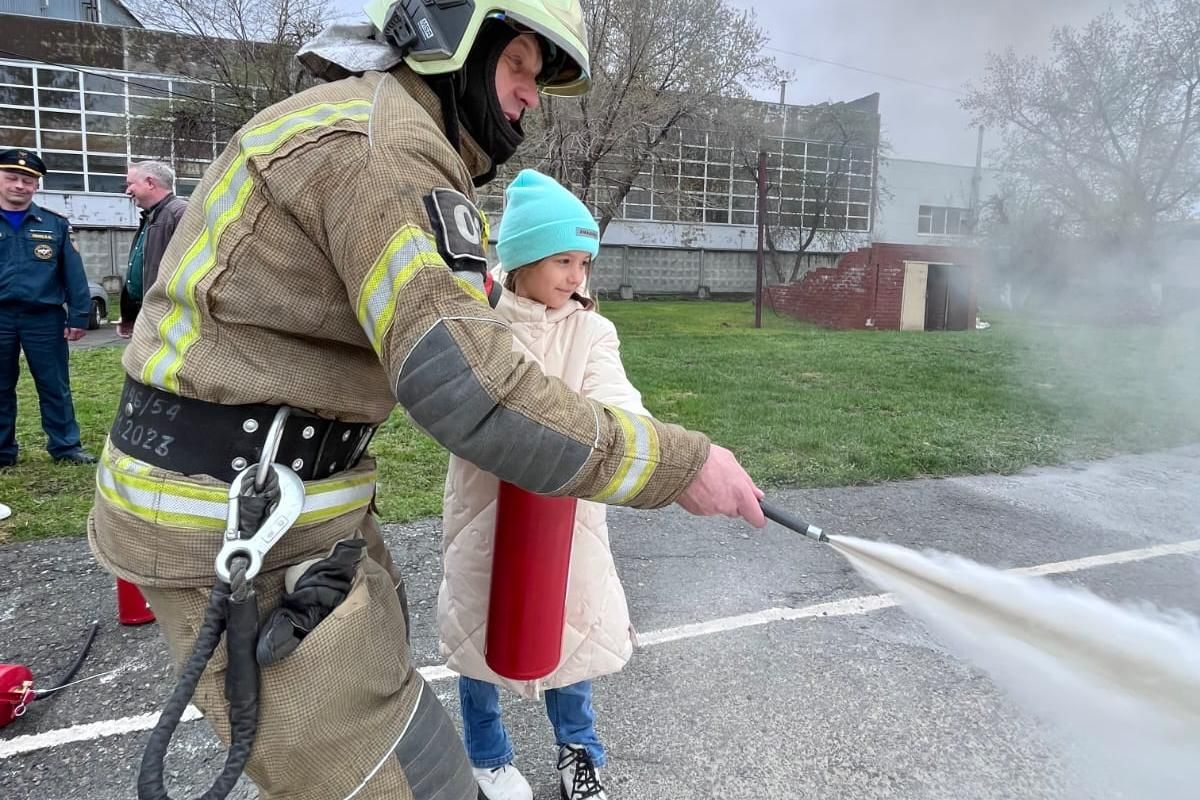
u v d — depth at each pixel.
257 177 1.12
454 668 1.96
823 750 2.31
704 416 7.03
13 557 3.66
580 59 1.35
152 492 1.14
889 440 6.15
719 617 3.14
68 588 3.35
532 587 1.74
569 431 1.09
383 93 1.18
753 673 2.73
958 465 5.52
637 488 1.17
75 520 4.12
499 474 1.10
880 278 18.16
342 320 1.17
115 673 2.70
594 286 31.66
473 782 1.38
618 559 3.72
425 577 3.50
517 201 1.88
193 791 2.14
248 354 1.14
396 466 5.29
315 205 1.10
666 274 32.66
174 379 1.14
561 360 1.91
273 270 1.13
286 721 1.14
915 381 9.27
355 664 1.18
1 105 23.22
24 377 8.58
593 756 2.06
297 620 1.14
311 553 1.23
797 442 6.02
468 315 1.05
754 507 1.30
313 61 1.32
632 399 1.87
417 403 1.04
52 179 23.92
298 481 1.15
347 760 1.20
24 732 2.37
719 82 18.62
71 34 23.42
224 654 1.16
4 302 4.85
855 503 4.67
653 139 19.27
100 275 24.56
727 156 29.70
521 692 1.88
